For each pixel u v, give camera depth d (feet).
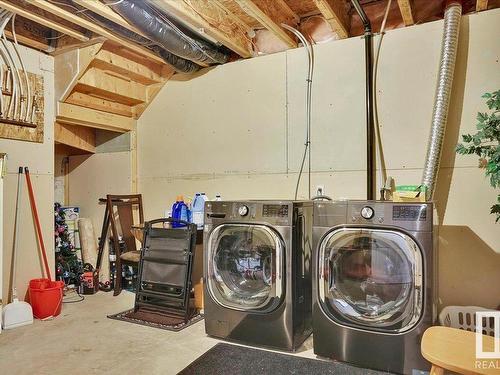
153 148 13.82
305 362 7.45
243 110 12.06
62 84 11.49
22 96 10.69
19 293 10.57
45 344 8.35
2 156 9.48
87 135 14.73
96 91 12.30
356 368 7.18
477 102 8.98
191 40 10.67
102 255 13.80
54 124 12.33
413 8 9.84
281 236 7.91
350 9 10.84
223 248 8.79
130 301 11.65
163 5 8.69
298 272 8.13
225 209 8.58
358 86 10.34
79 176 15.48
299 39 11.55
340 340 7.37
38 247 11.12
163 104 13.60
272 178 11.56
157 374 6.99
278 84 11.48
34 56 11.07
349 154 10.44
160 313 10.34
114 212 13.99
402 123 9.77
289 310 7.88
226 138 12.36
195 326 9.51
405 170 9.72
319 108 10.86
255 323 8.24
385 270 7.11
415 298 6.68
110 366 7.31
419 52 9.59
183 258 10.27
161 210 13.65
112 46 11.66
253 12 9.34
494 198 8.77
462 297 9.04
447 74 8.74
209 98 12.67
